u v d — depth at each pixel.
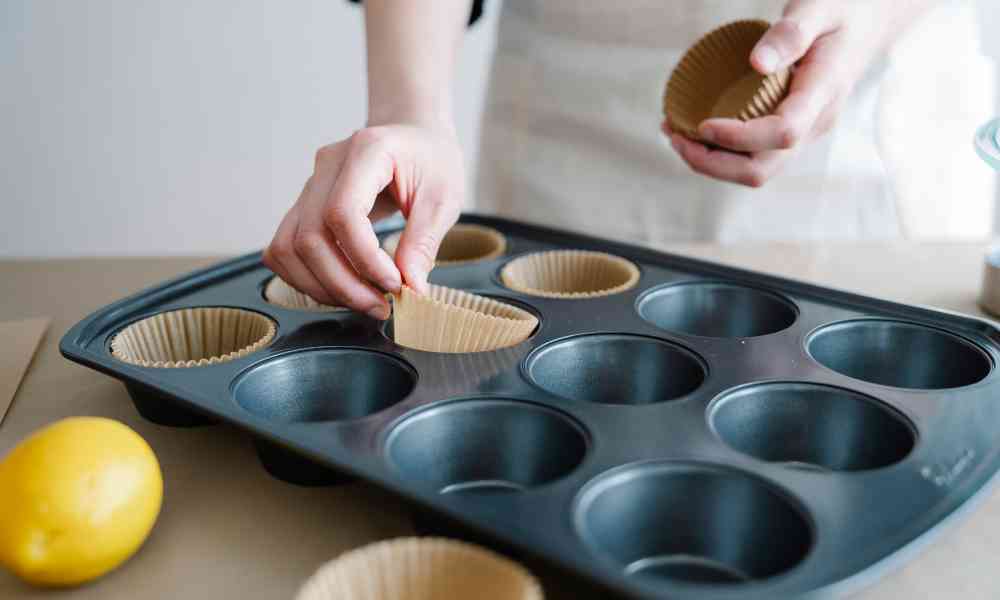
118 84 1.78
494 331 0.71
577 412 0.61
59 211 1.87
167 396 0.62
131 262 1.05
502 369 0.68
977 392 0.64
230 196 1.90
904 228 1.31
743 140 0.80
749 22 0.85
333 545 0.55
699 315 0.85
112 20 1.72
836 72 0.83
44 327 0.85
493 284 0.87
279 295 0.86
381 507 0.59
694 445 0.57
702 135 0.82
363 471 0.52
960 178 1.30
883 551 0.46
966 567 0.53
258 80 1.80
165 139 1.84
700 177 1.19
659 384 0.74
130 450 0.53
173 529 0.56
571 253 0.93
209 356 0.82
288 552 0.54
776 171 0.89
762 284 0.84
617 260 0.91
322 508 0.59
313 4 1.75
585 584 0.44
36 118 1.79
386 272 0.70
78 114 1.79
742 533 0.54
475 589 0.47
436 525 0.51
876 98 1.23
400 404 0.62
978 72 1.29
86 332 0.74
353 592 0.46
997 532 0.56
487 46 1.79
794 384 0.66
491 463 0.64
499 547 0.48
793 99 0.81
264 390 0.69
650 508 0.55
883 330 0.76
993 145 0.78
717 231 1.21
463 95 1.82
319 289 0.74
